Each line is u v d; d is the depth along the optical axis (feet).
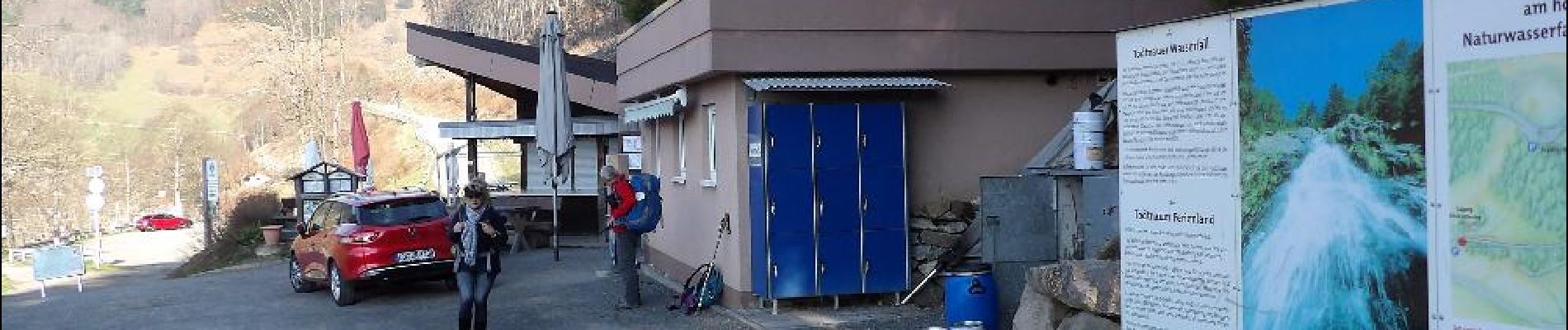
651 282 50.72
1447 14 16.39
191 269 88.89
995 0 40.73
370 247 48.78
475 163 88.17
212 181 104.88
